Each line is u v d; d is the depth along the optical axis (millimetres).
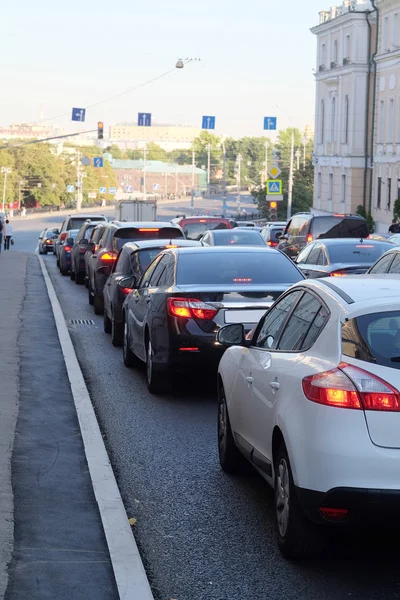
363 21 81938
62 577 6785
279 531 7492
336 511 6629
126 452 10820
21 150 197875
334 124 89062
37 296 29359
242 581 6941
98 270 25641
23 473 9586
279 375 7707
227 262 14180
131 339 16219
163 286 14180
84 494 8891
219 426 10180
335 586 6840
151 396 14195
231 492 9258
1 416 12164
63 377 15141
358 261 22641
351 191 84125
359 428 6562
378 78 79312
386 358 6707
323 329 7312
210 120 79812
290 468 7094
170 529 8141
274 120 83562
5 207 189875
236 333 9320
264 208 132625
